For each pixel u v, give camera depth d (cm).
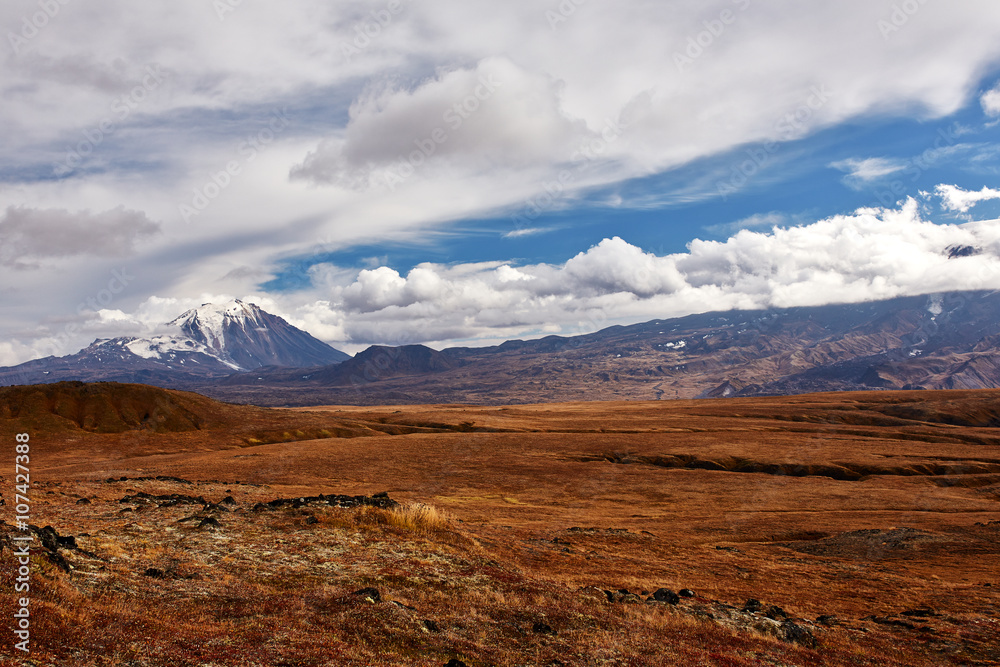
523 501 8331
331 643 1560
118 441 14075
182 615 1650
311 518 3198
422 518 3556
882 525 6619
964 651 2384
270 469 10338
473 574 2595
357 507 3562
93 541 2325
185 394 17862
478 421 19238
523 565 3291
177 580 1995
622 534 5259
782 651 2131
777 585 3825
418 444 13988
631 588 3119
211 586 1989
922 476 10625
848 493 9062
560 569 3381
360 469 10612
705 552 4922
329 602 1912
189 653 1330
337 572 2358
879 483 10169
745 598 3272
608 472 10838
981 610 3222
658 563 4153
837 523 6794
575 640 1936
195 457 12056
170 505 3572
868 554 5184
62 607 1437
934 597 3566
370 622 1773
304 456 11906
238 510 3472
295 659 1403
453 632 1858
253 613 1750
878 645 2423
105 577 1838
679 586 3391
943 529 6109
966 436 15462
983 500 8512
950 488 9650
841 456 12462
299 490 7225
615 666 1733
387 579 2347
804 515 7444
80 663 1164
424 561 2667
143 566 2089
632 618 2331
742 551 5216
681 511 7725
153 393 16838
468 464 11456
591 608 2366
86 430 14525
